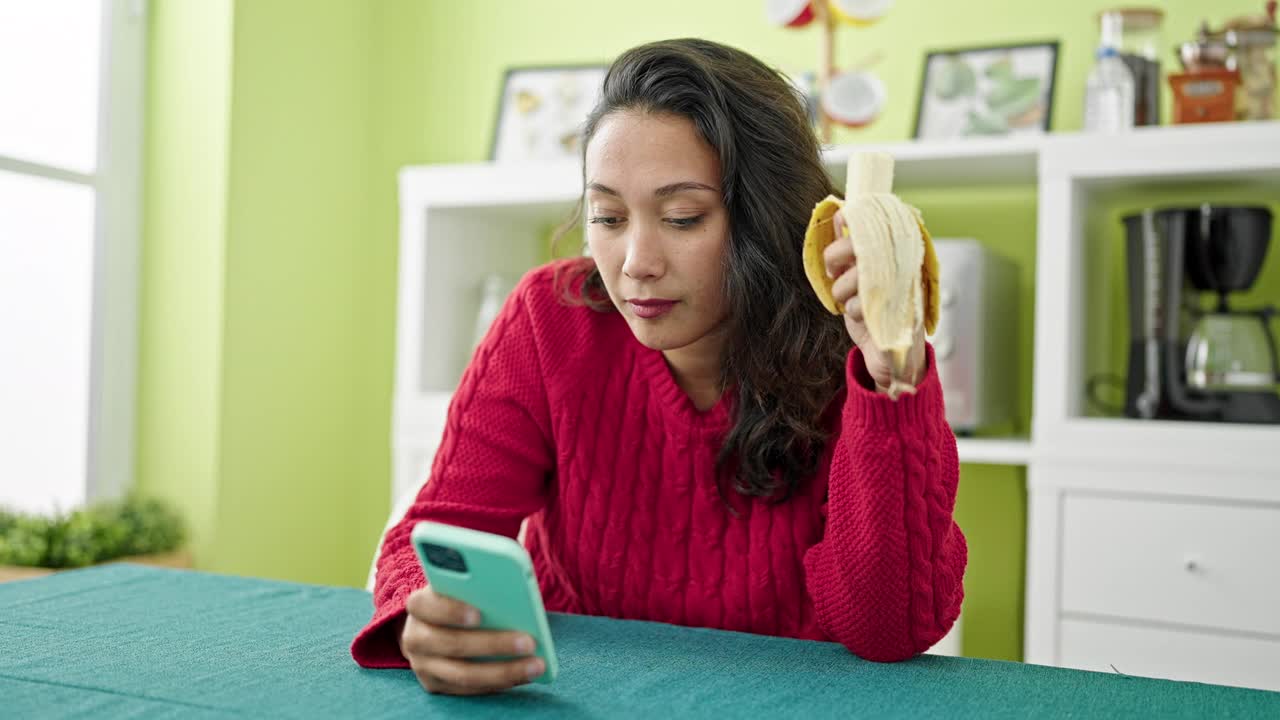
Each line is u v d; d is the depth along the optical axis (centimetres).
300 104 270
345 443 288
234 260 253
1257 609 184
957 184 234
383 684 81
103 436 250
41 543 220
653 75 98
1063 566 197
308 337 274
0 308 232
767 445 106
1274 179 199
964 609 240
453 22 285
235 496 255
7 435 234
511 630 78
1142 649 191
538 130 262
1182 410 198
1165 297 200
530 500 117
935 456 90
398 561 98
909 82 244
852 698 79
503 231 271
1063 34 233
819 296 87
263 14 259
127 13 253
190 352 253
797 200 103
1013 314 236
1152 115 205
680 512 112
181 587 114
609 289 102
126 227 254
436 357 250
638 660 89
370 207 292
